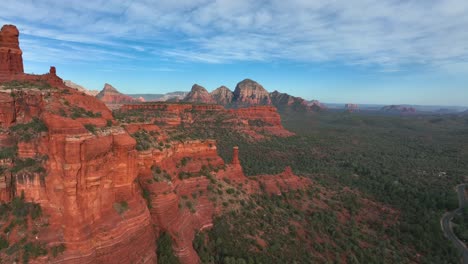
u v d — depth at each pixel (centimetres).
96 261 2803
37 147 2831
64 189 2698
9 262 2448
